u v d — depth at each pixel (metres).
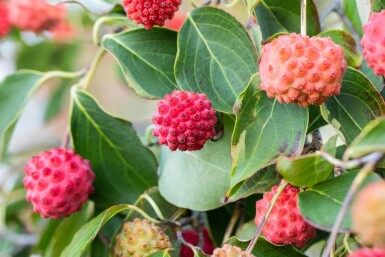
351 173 0.31
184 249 0.38
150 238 0.35
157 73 0.37
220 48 0.35
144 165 0.39
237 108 0.32
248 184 0.33
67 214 0.38
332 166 0.31
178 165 0.36
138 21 0.35
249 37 0.34
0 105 0.42
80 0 0.38
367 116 0.32
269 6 0.36
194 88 0.34
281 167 0.31
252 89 0.33
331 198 0.30
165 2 0.35
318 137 0.34
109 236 0.39
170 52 0.37
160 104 0.33
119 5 0.39
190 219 0.38
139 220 0.36
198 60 0.35
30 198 0.38
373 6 0.33
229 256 0.31
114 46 0.37
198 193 0.36
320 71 0.30
